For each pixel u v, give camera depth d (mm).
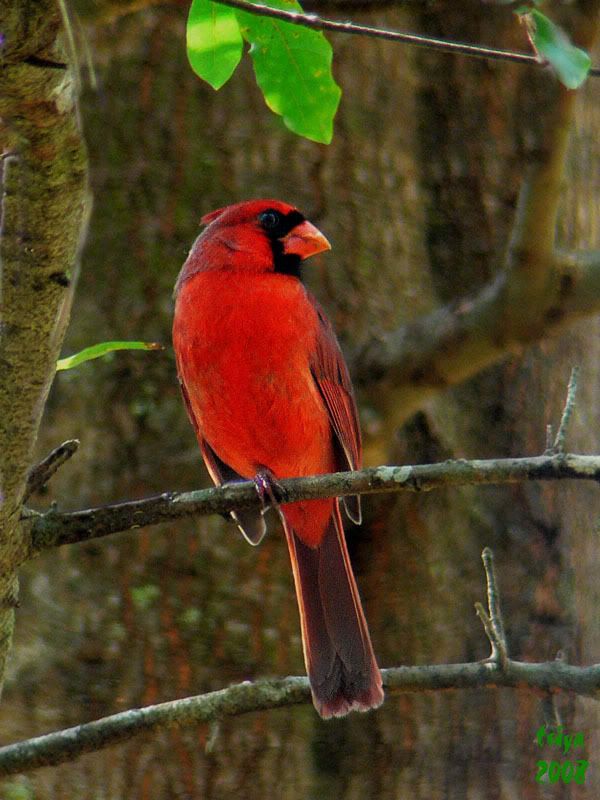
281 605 8586
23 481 5137
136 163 9188
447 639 8875
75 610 8562
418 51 10125
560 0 7391
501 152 10086
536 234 8117
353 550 8852
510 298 8273
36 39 3777
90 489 8695
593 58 10945
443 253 9891
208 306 7648
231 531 8633
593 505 9984
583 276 8180
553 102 7930
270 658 8477
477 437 9664
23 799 8195
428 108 10133
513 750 8836
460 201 9992
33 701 8430
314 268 9102
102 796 8195
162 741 8289
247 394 7672
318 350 7918
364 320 9078
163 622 8508
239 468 8258
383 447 8672
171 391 8836
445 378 8500
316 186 9250
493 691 8891
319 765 8477
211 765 8281
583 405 10391
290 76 6090
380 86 9648
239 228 7957
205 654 8461
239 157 9195
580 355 10398
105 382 8867
